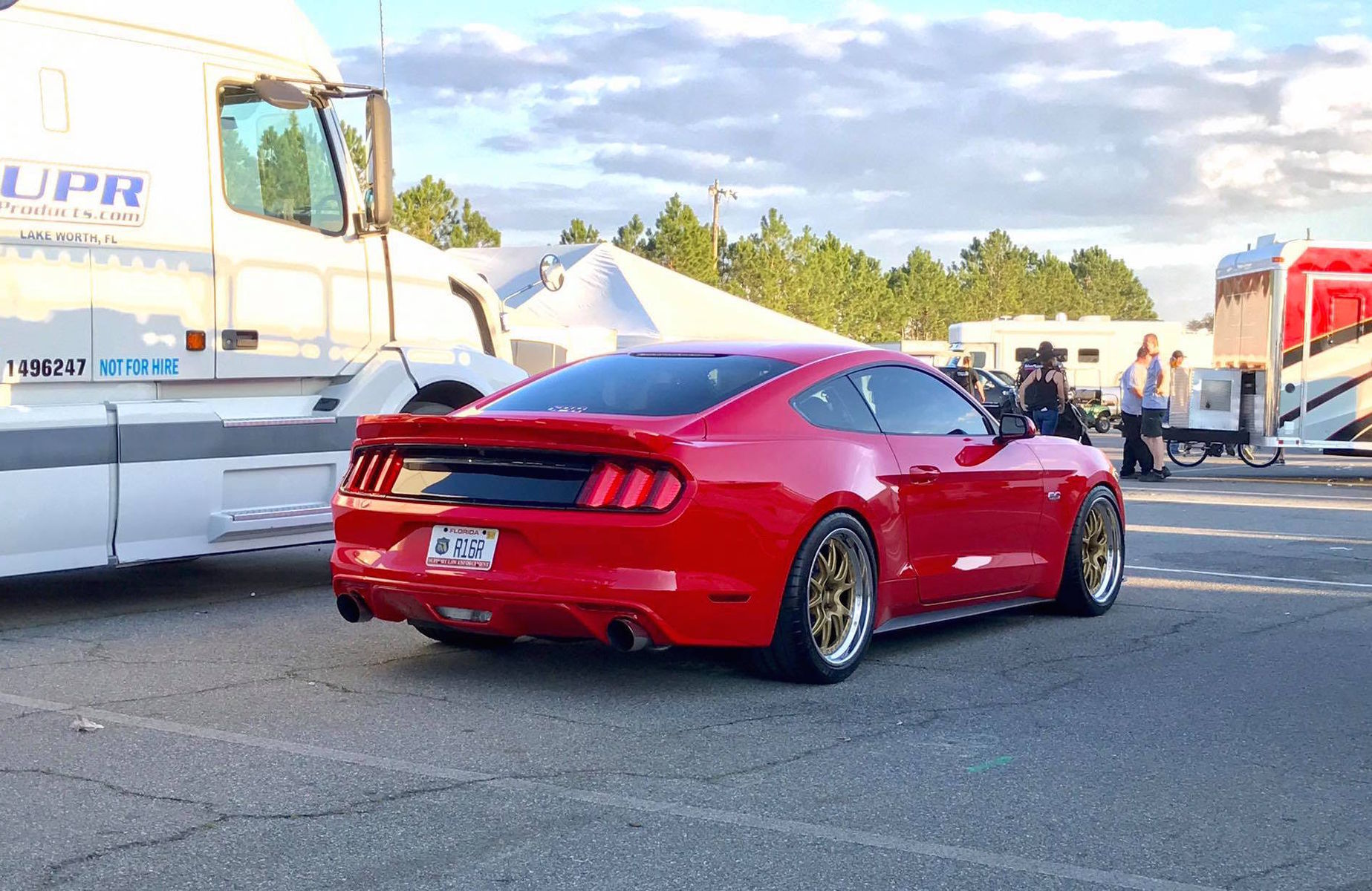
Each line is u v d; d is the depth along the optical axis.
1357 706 5.20
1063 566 6.87
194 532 6.81
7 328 6.17
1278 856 3.55
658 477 4.84
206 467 6.80
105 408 6.46
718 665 5.77
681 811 3.84
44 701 5.01
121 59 6.57
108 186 6.50
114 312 6.54
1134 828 3.75
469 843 3.54
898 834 3.67
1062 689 5.43
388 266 7.74
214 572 8.35
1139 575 8.68
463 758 4.33
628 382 5.59
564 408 5.43
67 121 6.37
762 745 4.54
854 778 4.18
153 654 5.88
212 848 3.47
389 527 5.25
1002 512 6.37
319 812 3.77
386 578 5.22
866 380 5.89
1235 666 5.90
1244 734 4.76
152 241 6.67
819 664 5.36
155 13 6.70
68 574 8.29
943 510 5.98
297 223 7.29
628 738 4.60
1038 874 3.39
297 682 5.38
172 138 6.75
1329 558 9.57
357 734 4.59
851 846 3.57
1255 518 12.56
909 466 5.80
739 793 4.01
